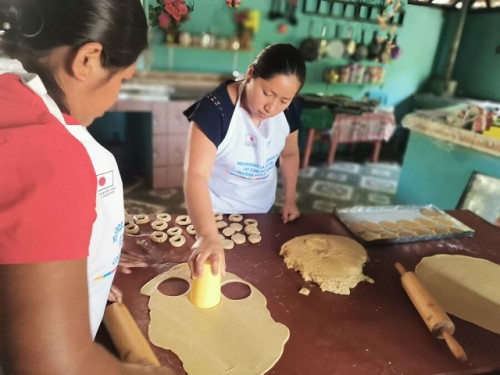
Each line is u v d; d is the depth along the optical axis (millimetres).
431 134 2684
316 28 3783
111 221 644
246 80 1224
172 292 984
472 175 2334
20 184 408
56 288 417
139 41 510
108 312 819
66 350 427
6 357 418
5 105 442
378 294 1046
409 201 3074
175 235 1229
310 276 1076
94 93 527
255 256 1174
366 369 797
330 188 3904
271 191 1586
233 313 921
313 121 4055
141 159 3725
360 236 1312
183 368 765
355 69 4281
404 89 4539
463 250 1332
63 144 441
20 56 479
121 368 532
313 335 878
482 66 3623
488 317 996
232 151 1357
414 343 881
